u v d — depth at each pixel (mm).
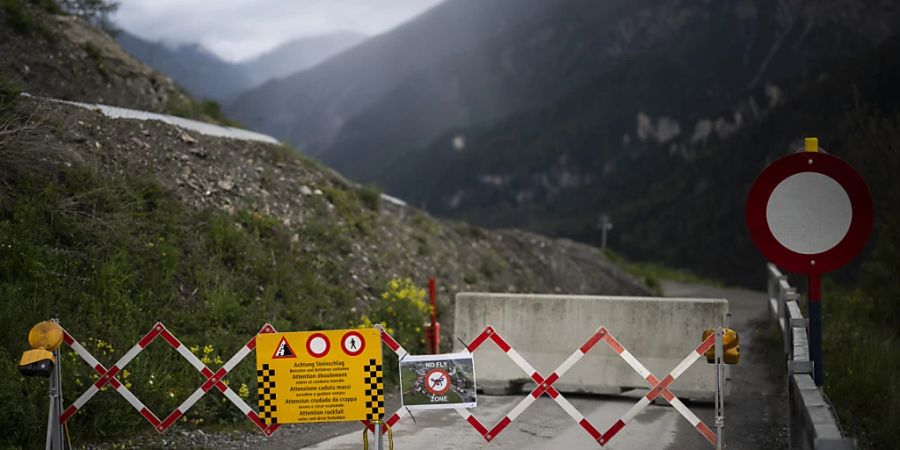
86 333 8750
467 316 11219
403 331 12961
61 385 7352
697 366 10398
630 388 10531
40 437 7270
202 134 15508
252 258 12273
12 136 10875
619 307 10750
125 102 16922
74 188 10992
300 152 18469
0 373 7457
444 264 18234
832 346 12398
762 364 13406
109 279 9656
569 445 8062
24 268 9117
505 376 10922
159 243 11078
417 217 20234
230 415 8875
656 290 34875
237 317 10703
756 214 6430
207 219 12539
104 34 19984
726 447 8008
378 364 6660
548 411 9781
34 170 10812
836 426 5121
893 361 11164
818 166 6270
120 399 8023
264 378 6707
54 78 15555
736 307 24188
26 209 9953
